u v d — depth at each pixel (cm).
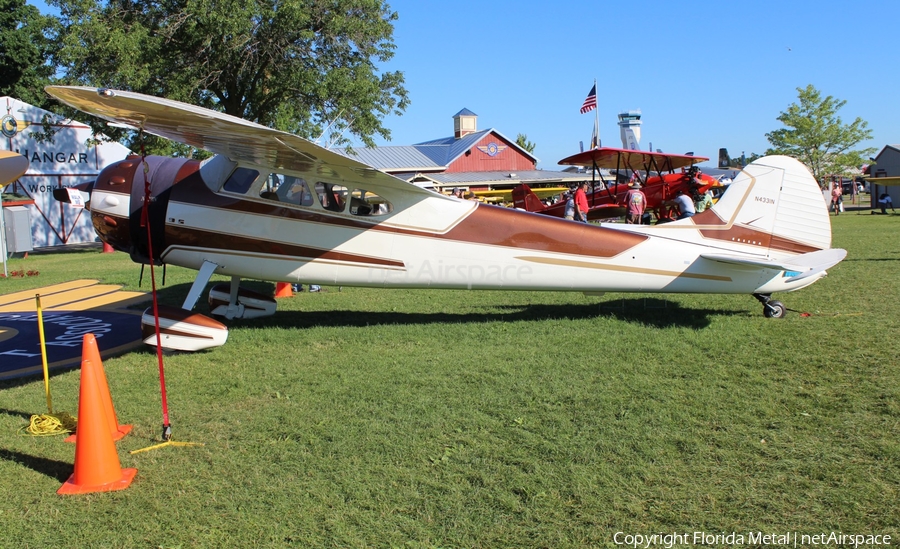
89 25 2031
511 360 577
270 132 537
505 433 412
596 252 724
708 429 411
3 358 634
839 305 781
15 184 2362
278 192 700
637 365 551
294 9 2117
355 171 661
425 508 323
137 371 570
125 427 434
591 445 390
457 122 6519
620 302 856
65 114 2472
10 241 1761
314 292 1009
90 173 2572
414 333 691
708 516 310
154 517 320
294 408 465
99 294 1042
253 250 705
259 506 329
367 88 2259
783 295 863
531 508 321
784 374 514
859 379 494
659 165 2117
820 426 409
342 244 711
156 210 698
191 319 625
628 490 336
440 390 498
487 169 5553
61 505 333
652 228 740
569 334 666
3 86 3756
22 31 3738
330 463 374
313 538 299
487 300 905
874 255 1272
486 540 295
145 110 512
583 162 2144
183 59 2248
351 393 496
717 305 815
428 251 719
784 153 4566
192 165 721
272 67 2306
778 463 361
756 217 732
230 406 474
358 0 2286
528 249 723
